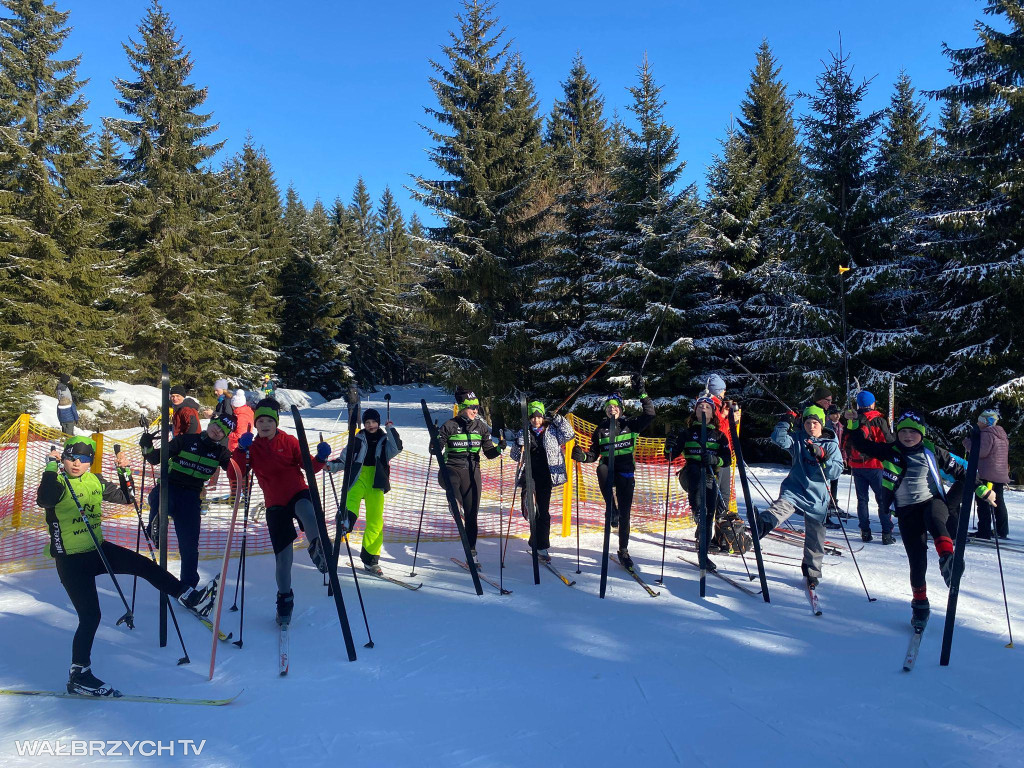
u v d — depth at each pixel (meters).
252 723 3.65
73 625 5.15
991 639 4.84
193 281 27.75
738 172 18.50
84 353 21.83
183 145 28.95
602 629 5.05
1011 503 11.12
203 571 6.48
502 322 21.30
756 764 3.26
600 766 3.23
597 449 6.77
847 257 15.60
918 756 3.32
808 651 4.64
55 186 21.91
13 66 22.52
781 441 5.99
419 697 3.95
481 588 5.96
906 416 5.23
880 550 7.43
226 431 5.30
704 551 5.89
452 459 6.77
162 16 29.17
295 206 67.12
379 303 52.34
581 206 20.03
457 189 22.03
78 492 4.26
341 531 5.46
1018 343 13.74
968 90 14.05
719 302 18.05
